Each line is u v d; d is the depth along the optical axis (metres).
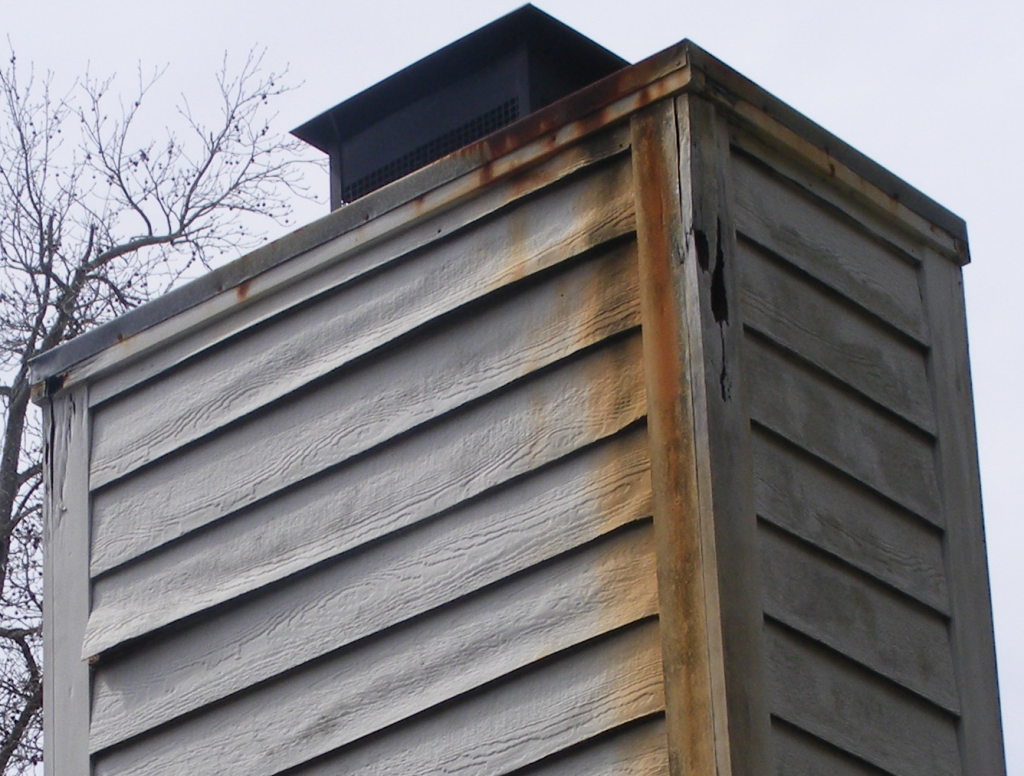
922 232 4.11
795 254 3.69
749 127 3.64
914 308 4.05
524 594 3.47
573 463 3.48
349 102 4.77
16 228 13.61
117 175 13.92
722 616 3.15
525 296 3.67
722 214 3.48
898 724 3.57
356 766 3.65
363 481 3.83
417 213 3.86
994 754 3.77
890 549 3.70
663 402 3.35
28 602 12.62
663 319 3.40
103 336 4.45
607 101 3.60
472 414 3.68
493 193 3.76
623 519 3.35
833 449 3.62
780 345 3.55
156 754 4.02
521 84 4.44
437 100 4.65
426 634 3.62
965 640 3.81
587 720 3.29
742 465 3.31
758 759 3.10
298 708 3.79
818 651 3.41
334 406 3.94
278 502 3.98
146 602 4.15
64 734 4.20
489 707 3.47
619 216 3.55
